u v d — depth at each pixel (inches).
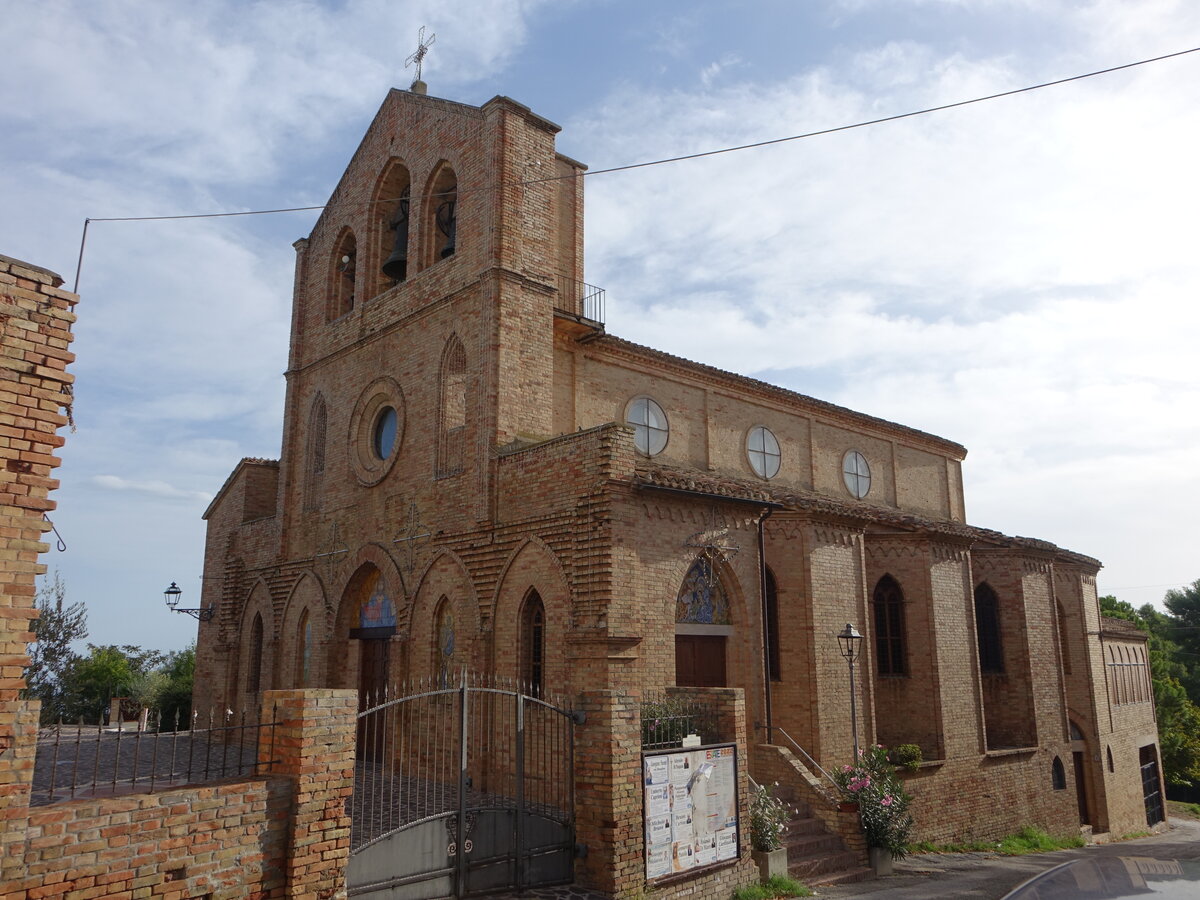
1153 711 1485.0
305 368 1090.1
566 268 951.0
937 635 938.7
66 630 1755.7
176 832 350.6
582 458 682.2
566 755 562.3
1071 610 1228.5
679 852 528.7
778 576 832.9
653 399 962.1
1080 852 870.4
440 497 820.0
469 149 870.4
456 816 485.7
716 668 766.5
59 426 338.0
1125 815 1245.7
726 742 583.8
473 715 730.2
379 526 900.6
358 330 998.4
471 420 796.6
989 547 1090.7
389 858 452.1
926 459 1348.4
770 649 823.1
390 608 900.6
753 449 1065.5
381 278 1024.2
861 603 861.2
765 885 584.1
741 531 783.7
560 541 687.1
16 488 321.1
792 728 796.0
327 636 937.5
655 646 679.7
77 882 319.9
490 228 810.2
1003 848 873.5
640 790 514.9
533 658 715.4
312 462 1049.5
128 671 1845.5
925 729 914.7
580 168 994.7
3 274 326.6
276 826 384.2
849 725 813.2
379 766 828.6
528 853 506.6
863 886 632.4
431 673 799.7
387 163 1014.4
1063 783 1050.7
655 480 687.7
